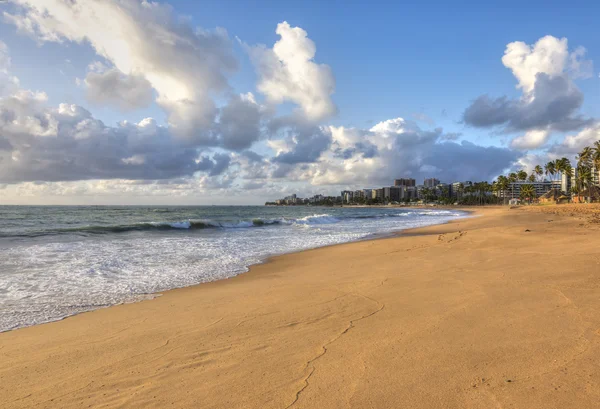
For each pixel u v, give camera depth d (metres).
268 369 3.44
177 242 16.70
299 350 3.88
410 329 4.36
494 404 2.67
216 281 8.62
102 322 5.30
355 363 3.48
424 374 3.19
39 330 5.02
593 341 3.69
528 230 17.14
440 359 3.48
